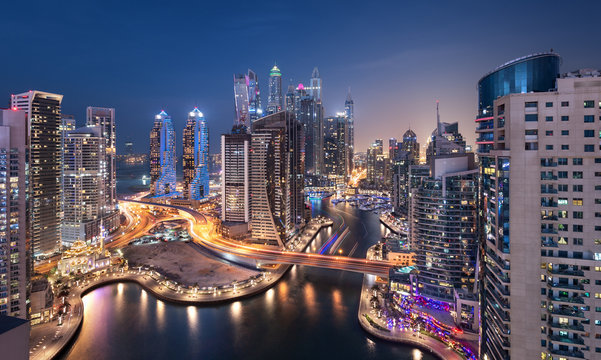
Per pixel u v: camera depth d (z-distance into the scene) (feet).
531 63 436.76
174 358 558.97
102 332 636.48
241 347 590.96
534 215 350.43
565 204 344.28
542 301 350.43
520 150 352.90
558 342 337.11
